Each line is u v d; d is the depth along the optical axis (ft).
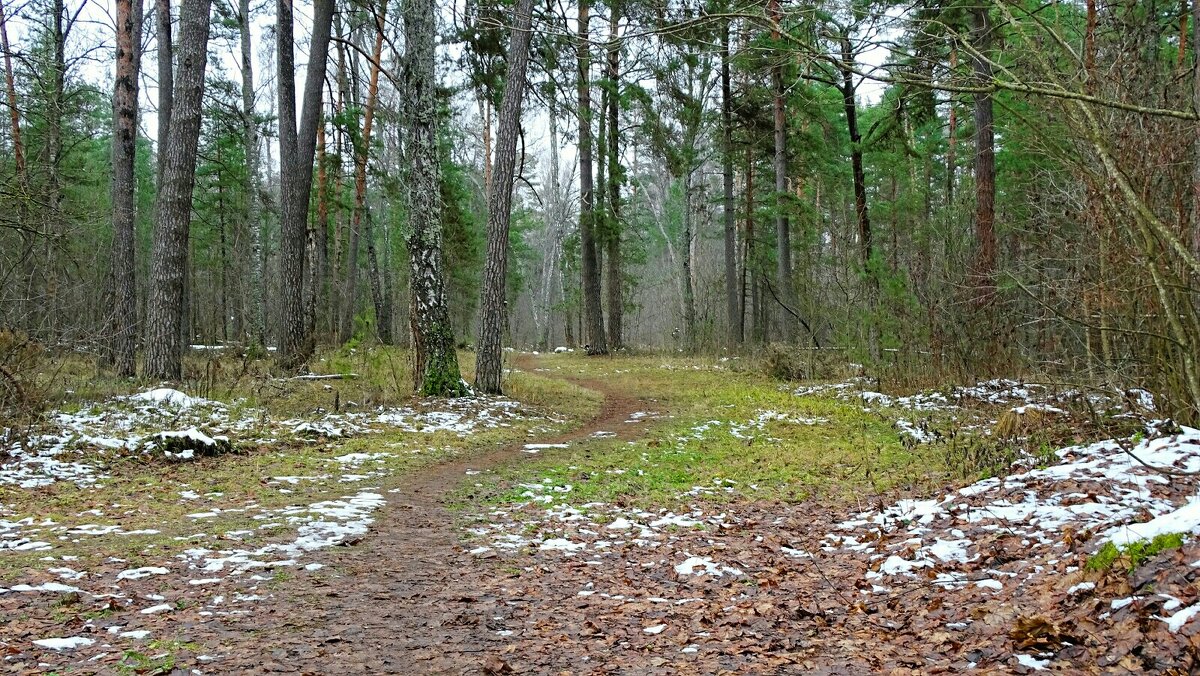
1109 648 10.16
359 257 124.88
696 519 22.58
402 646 12.54
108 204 89.61
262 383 45.14
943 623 12.55
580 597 15.30
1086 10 19.61
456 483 27.86
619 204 96.12
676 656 12.08
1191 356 13.79
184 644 12.17
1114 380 25.09
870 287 55.77
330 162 81.76
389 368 54.90
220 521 20.86
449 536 20.38
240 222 106.22
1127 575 11.75
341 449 32.83
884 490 24.93
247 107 78.59
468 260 102.17
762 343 85.71
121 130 50.78
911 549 16.75
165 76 61.16
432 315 47.75
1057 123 17.34
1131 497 16.83
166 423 33.47
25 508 21.09
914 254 54.60
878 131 65.51
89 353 49.78
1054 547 14.55
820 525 21.24
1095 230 22.45
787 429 41.32
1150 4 20.18
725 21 13.03
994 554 15.28
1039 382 33.27
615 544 19.69
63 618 12.95
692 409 51.42
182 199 43.80
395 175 83.71
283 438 33.55
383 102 92.89
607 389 65.31
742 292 106.32
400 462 31.27
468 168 120.06
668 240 131.23
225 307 114.21
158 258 43.68
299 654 12.00
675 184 120.47
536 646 12.60
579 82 61.87
